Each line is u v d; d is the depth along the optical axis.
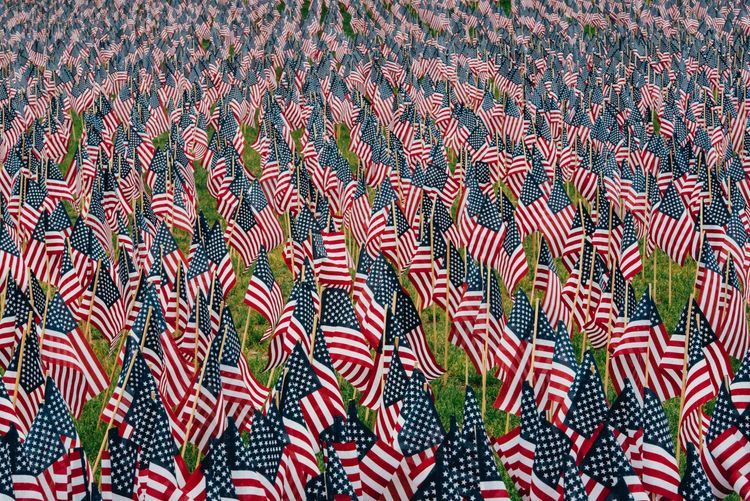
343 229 25.08
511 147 28.69
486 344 14.68
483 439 10.26
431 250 17.25
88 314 16.52
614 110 33.03
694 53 43.41
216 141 29.38
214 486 10.09
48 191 24.56
